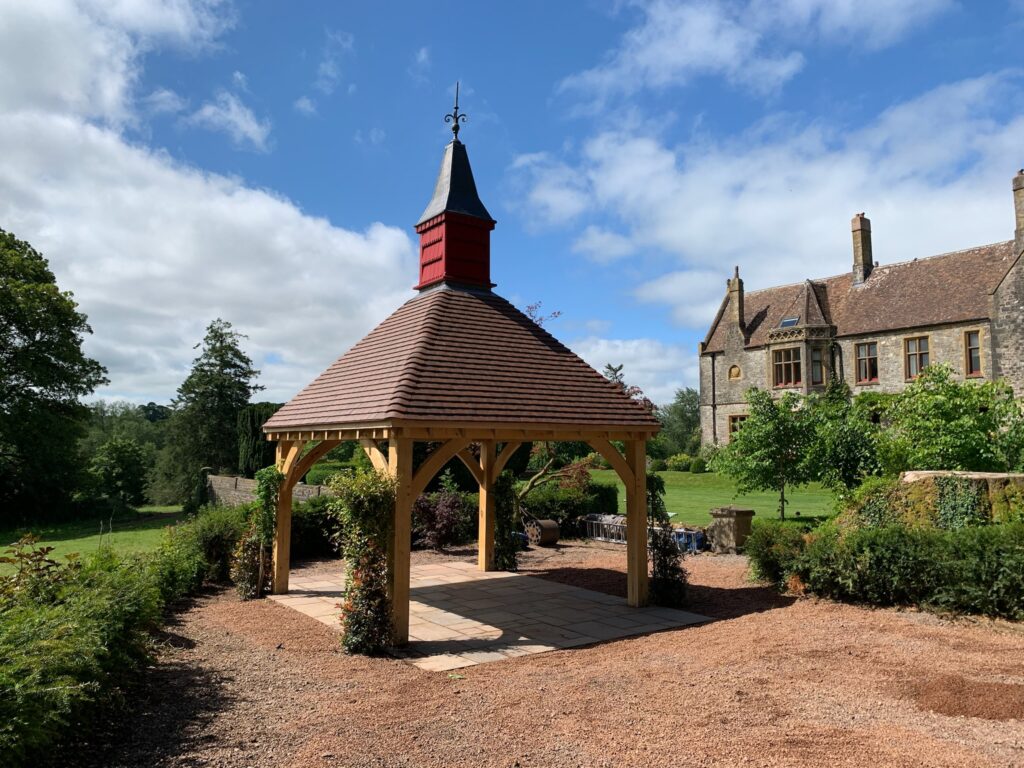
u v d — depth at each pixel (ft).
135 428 233.96
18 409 99.50
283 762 15.69
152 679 22.26
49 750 15.40
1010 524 29.22
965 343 94.43
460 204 39.65
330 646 27.48
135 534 88.22
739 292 123.13
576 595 37.88
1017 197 92.68
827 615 30.07
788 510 74.54
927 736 16.25
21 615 19.02
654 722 17.65
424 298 38.63
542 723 17.87
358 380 34.22
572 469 66.59
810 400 59.88
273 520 38.42
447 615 33.12
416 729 17.69
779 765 14.79
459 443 30.07
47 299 98.17
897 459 49.03
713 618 31.40
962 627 27.17
